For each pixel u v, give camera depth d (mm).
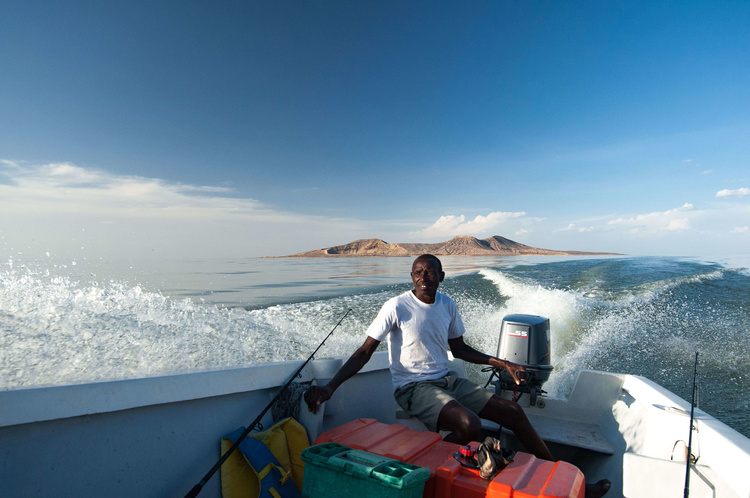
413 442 1640
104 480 1493
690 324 9039
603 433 2602
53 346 3799
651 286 13914
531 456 1521
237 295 16406
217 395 1781
